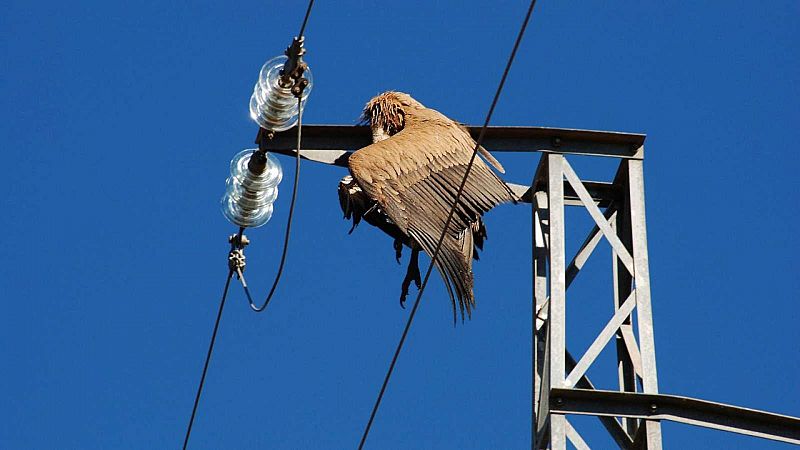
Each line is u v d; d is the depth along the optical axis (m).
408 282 15.06
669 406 14.40
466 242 14.79
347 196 14.92
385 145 14.72
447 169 14.86
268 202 15.34
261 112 14.14
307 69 13.86
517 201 15.13
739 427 14.44
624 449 14.98
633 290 15.35
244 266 15.77
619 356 15.89
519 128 15.94
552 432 14.17
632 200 15.87
